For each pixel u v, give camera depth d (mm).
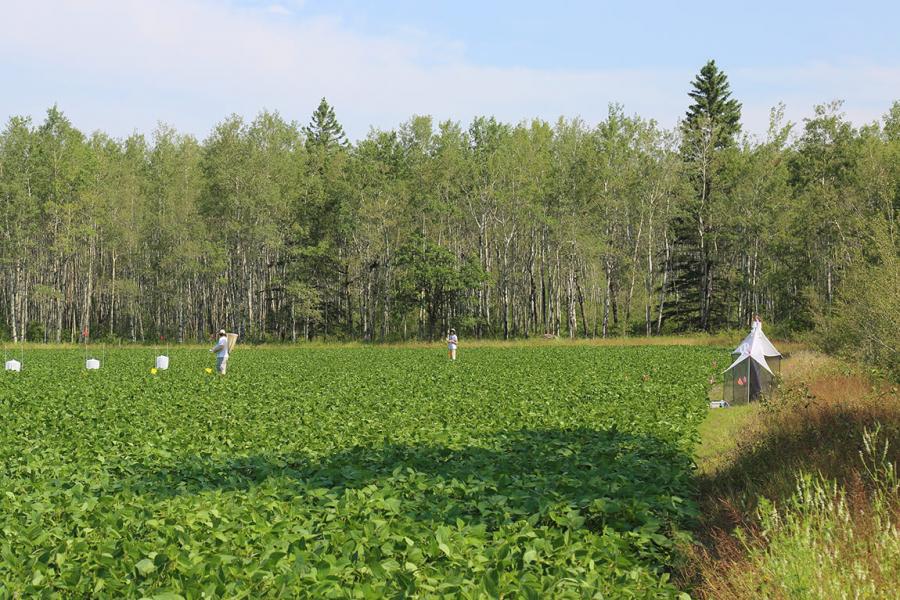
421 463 13609
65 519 10016
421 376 32969
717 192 81312
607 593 7582
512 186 77750
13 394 25203
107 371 35625
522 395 24984
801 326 59938
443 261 80125
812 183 71250
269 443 16266
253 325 82688
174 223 80188
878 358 21984
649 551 9148
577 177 77875
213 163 77875
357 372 35562
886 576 6910
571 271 78688
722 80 99188
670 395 24812
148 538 9055
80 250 85500
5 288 90438
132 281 85500
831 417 15148
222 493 11344
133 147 95500
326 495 10891
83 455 14547
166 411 21141
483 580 7379
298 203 84000
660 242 88688
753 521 9367
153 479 12508
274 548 8461
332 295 94375
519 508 10172
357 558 8195
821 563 6918
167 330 94438
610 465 13109
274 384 29203
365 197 80062
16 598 7504
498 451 14703
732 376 25078
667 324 94500
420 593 7293
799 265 67625
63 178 79625
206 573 7691
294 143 81500
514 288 89688
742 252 81375
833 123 72250
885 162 58906
